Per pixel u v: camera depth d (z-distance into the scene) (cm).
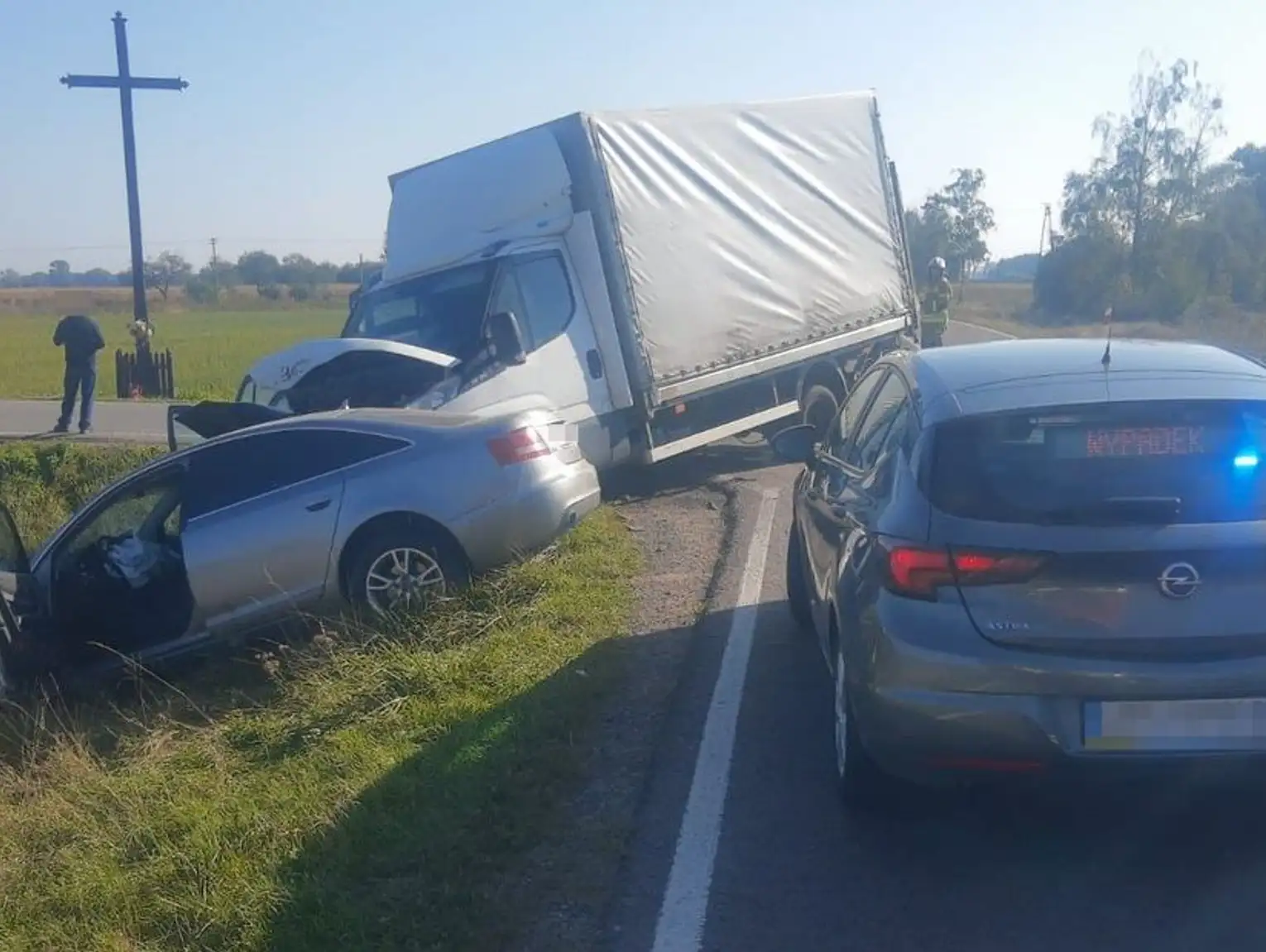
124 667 818
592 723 601
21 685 764
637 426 1202
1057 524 420
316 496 800
